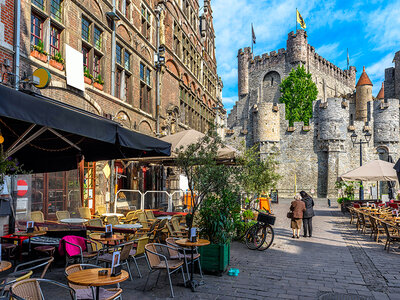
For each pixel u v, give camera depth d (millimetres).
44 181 10578
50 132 5969
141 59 16922
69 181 11680
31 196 9562
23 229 7688
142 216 10930
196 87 27312
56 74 10133
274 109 52375
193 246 6090
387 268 7387
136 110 15906
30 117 3875
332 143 48562
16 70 8328
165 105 20234
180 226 10062
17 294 3182
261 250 9156
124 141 5676
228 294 5504
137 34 16391
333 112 48781
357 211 13750
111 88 13688
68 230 7512
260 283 6141
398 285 6109
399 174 8828
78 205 11961
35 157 7223
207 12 32500
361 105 63312
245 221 11203
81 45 11547
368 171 16109
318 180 49625
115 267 3889
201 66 29094
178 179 22234
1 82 7531
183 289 5738
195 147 7199
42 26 9922
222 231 6844
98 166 13344
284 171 51406
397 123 49688
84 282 3623
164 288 5777
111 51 13797
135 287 5812
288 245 10039
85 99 11711
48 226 7938
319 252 9062
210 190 6980
